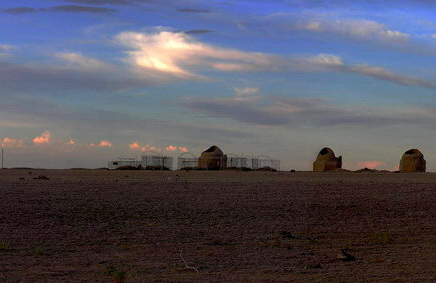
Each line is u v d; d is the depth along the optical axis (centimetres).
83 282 1326
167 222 2191
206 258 1662
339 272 1520
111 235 1950
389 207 2708
